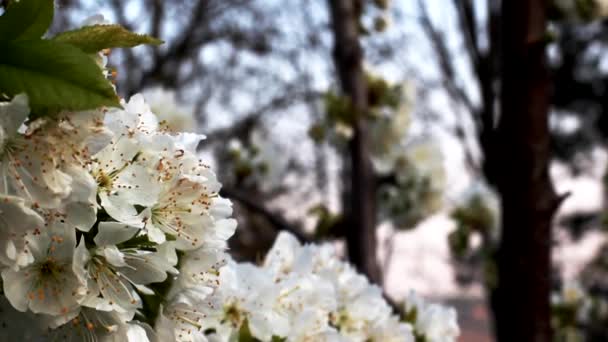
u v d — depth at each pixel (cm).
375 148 124
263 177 135
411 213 128
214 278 44
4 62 35
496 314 87
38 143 36
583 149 512
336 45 110
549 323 84
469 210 147
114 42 37
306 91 372
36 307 37
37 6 36
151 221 41
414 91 121
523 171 83
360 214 104
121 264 38
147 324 41
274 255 59
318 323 55
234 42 375
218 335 51
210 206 42
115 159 40
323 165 340
